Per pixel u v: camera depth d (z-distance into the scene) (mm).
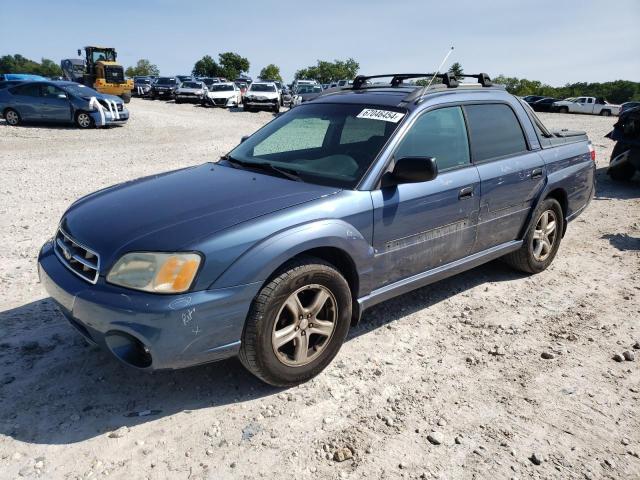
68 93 17250
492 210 4152
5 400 2902
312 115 4090
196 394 3037
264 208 2959
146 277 2598
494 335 3816
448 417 2895
